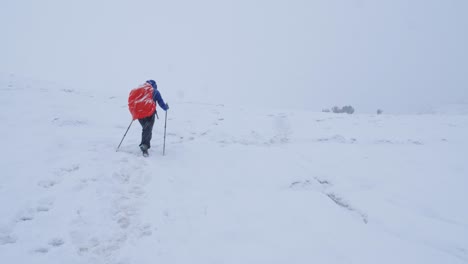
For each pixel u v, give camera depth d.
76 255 3.92
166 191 5.70
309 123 12.43
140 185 5.82
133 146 7.85
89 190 5.38
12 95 11.20
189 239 4.41
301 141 9.98
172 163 7.10
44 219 4.52
